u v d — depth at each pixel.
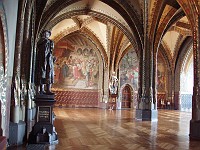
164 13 17.09
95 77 29.19
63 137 9.47
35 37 14.50
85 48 29.05
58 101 28.02
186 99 29.97
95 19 25.31
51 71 8.32
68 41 28.61
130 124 14.19
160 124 14.48
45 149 7.31
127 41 26.64
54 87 27.95
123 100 29.83
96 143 8.48
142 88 17.50
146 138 9.71
